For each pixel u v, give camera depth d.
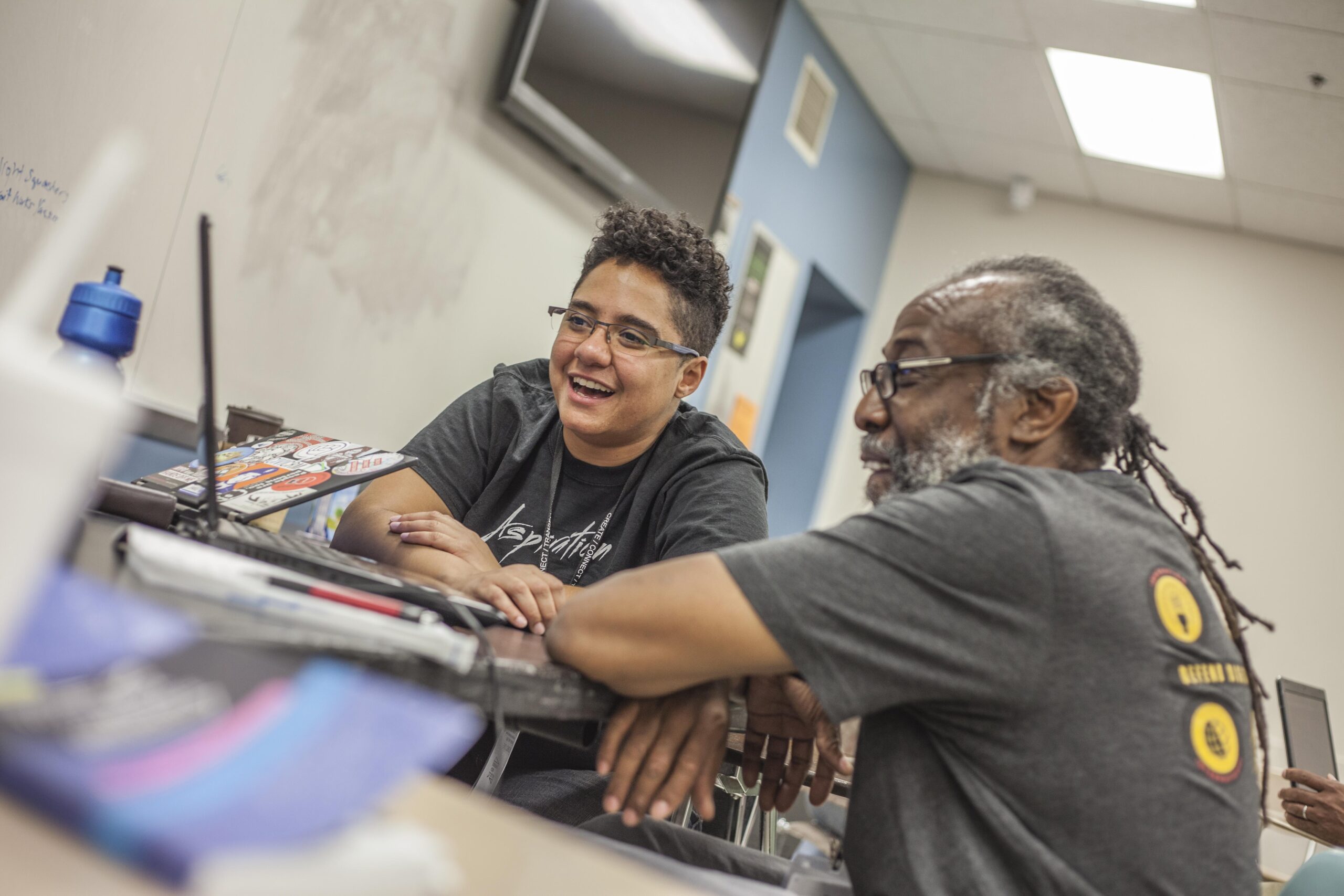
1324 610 4.98
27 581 0.33
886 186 5.80
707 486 1.52
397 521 1.37
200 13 2.36
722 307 1.70
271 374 2.71
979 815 0.82
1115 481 0.95
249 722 0.37
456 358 3.29
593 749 1.44
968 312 1.03
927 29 4.56
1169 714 0.82
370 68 2.79
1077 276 1.07
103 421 0.33
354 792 0.34
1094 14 4.08
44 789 0.31
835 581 0.84
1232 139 4.58
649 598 0.87
